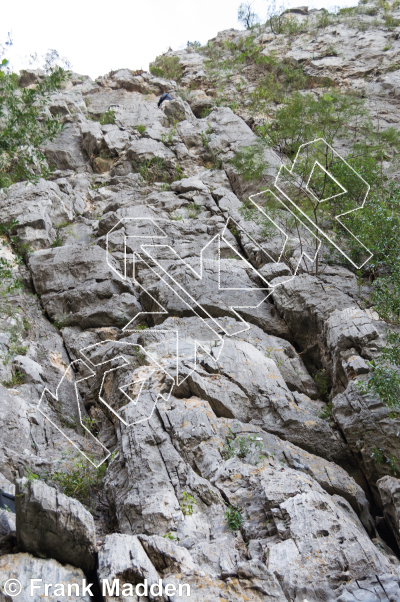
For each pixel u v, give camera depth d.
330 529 4.75
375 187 11.97
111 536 4.53
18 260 11.44
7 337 9.27
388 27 22.03
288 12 24.52
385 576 4.22
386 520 5.93
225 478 5.82
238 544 4.95
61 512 4.15
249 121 18.44
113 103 20.09
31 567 4.07
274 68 20.94
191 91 21.02
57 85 12.62
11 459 6.39
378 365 6.92
